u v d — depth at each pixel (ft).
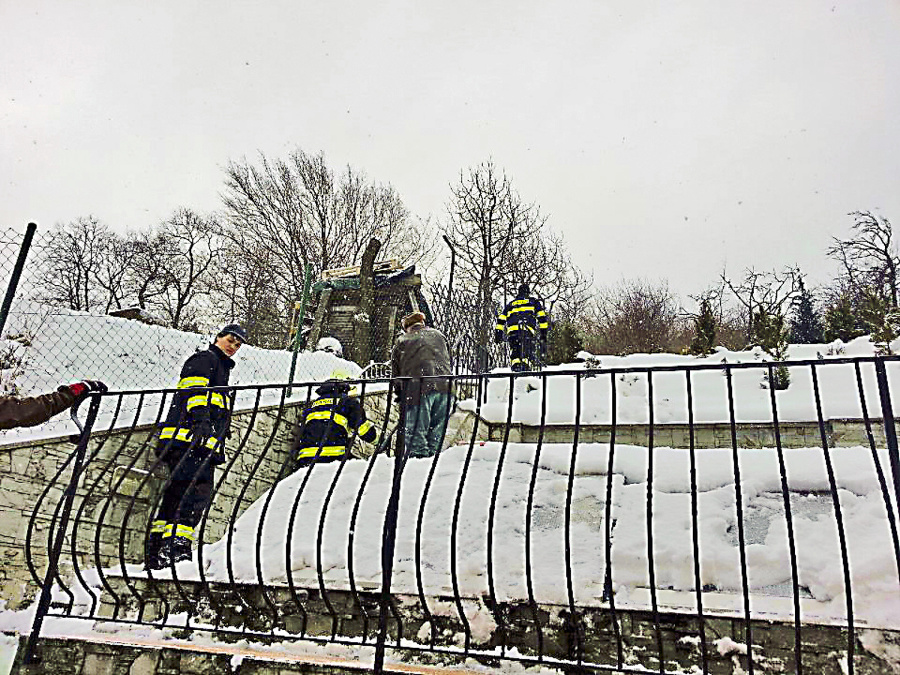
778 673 8.59
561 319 88.38
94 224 108.27
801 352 39.19
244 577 11.85
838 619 8.68
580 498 12.73
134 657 10.53
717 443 23.50
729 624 8.95
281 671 9.73
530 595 9.29
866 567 9.40
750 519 11.28
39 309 30.32
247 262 108.37
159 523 14.89
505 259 84.53
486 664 9.27
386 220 114.93
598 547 11.04
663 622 9.19
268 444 11.57
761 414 24.23
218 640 10.53
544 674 8.93
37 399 12.13
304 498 14.74
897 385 28.63
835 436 22.16
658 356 41.63
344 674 9.42
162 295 110.42
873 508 10.93
